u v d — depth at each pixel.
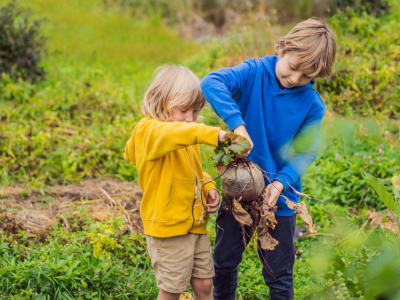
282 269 2.27
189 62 7.36
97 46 9.16
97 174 4.38
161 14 12.82
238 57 5.69
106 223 3.13
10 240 2.99
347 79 5.23
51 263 2.59
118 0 13.49
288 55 1.98
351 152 4.16
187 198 2.11
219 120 4.84
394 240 2.22
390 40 6.20
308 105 2.13
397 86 5.13
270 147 2.18
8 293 2.44
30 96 5.86
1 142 4.55
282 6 9.97
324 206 3.68
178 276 2.11
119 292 2.62
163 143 1.93
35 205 3.67
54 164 4.45
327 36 1.95
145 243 3.15
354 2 7.07
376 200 3.68
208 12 12.21
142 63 8.50
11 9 6.74
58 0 12.79
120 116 5.39
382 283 2.06
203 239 2.24
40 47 6.86
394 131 4.52
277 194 2.08
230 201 2.04
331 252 2.61
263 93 2.13
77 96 5.79
